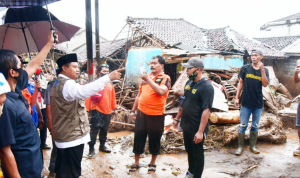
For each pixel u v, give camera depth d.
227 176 3.57
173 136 5.04
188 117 3.17
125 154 4.55
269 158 4.25
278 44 18.31
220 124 5.58
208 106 2.94
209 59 12.16
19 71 1.94
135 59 11.47
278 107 8.58
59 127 2.51
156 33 14.77
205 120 2.95
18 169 1.86
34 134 2.03
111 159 4.27
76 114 2.55
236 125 5.19
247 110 4.39
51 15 2.91
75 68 2.59
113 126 6.50
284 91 11.93
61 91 2.44
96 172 3.73
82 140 2.61
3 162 1.70
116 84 8.80
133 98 8.45
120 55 18.88
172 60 11.13
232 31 17.09
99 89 2.27
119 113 7.08
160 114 3.64
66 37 3.39
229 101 7.84
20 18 2.78
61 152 2.60
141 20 17.14
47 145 4.74
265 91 8.50
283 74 15.89
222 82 9.16
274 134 5.09
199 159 3.12
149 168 3.74
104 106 4.34
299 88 15.10
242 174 3.61
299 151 4.38
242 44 14.58
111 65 19.09
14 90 1.97
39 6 2.81
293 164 3.97
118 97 8.61
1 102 1.53
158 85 3.54
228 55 12.65
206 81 3.06
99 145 4.69
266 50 15.17
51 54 19.73
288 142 5.18
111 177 3.57
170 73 12.70
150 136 3.67
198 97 3.07
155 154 3.73
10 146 1.73
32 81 3.89
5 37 3.11
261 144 5.01
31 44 3.42
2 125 1.65
